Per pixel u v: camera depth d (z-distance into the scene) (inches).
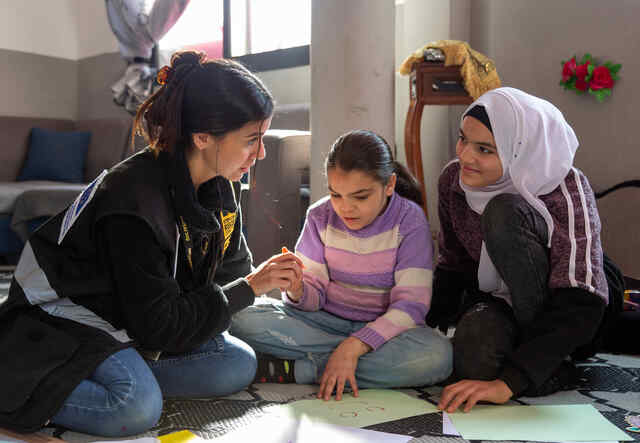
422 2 140.9
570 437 47.2
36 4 221.1
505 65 125.8
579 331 54.7
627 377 64.9
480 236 65.1
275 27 175.0
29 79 221.1
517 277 58.0
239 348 57.7
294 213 109.9
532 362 53.6
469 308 67.0
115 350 49.4
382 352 58.6
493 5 126.3
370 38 99.9
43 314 50.9
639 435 48.2
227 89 49.5
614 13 112.3
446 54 113.0
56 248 51.6
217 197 55.7
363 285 65.2
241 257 66.4
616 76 112.3
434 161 143.0
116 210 48.3
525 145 58.7
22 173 194.5
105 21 219.0
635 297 82.4
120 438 47.9
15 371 47.3
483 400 54.4
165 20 186.1
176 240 52.2
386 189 61.6
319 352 61.9
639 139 111.0
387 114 102.9
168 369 56.1
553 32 119.5
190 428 49.4
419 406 54.1
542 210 58.2
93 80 225.1
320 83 102.3
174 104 50.1
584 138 117.6
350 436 46.8
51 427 50.4
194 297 52.3
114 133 192.5
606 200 115.3
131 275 48.6
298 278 59.9
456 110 137.0
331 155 58.0
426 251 62.4
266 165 108.5
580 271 55.9
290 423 49.6
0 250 159.2
